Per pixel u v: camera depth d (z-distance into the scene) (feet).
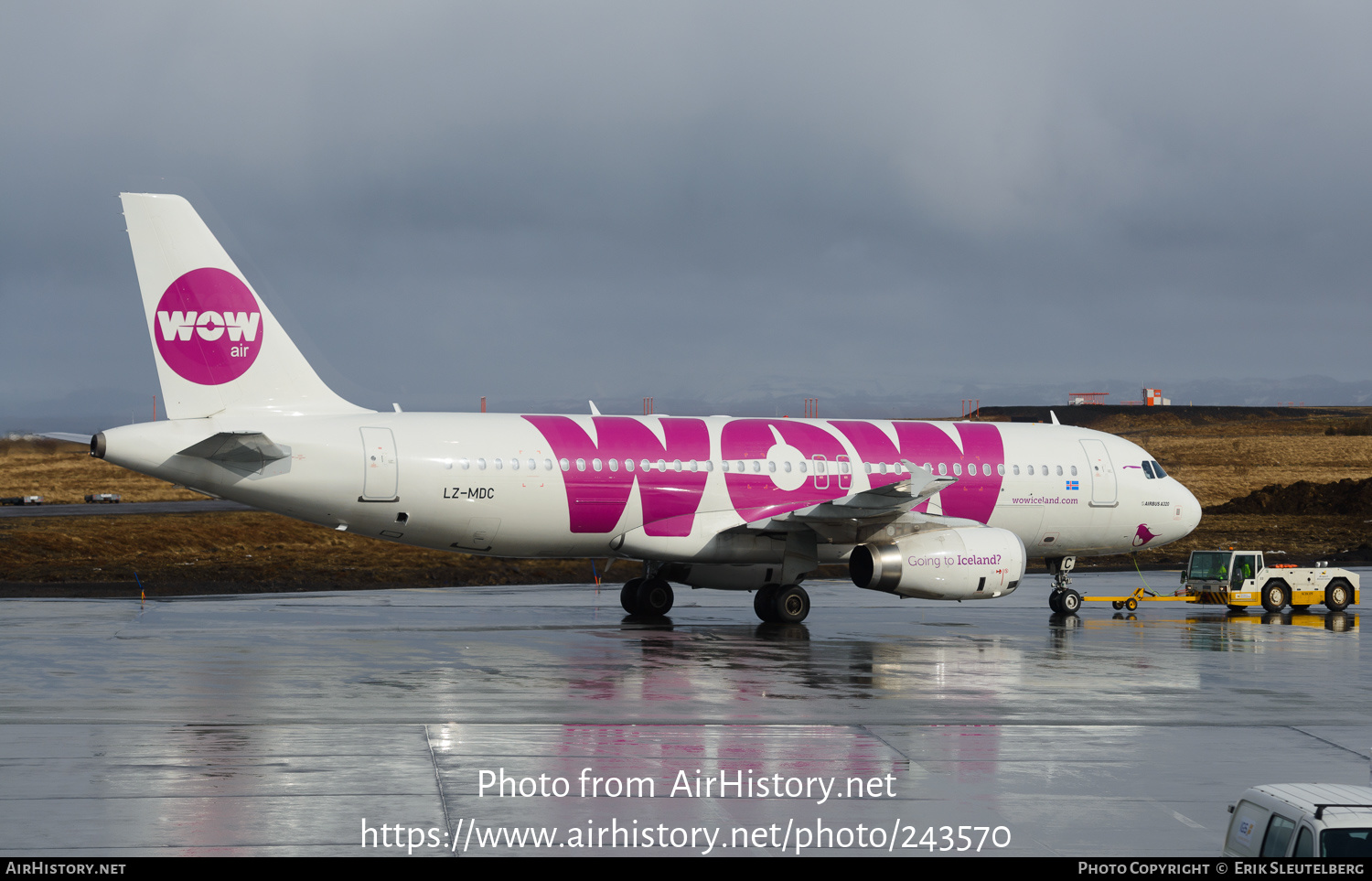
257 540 447.83
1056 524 267.39
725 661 180.65
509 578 349.00
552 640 203.41
